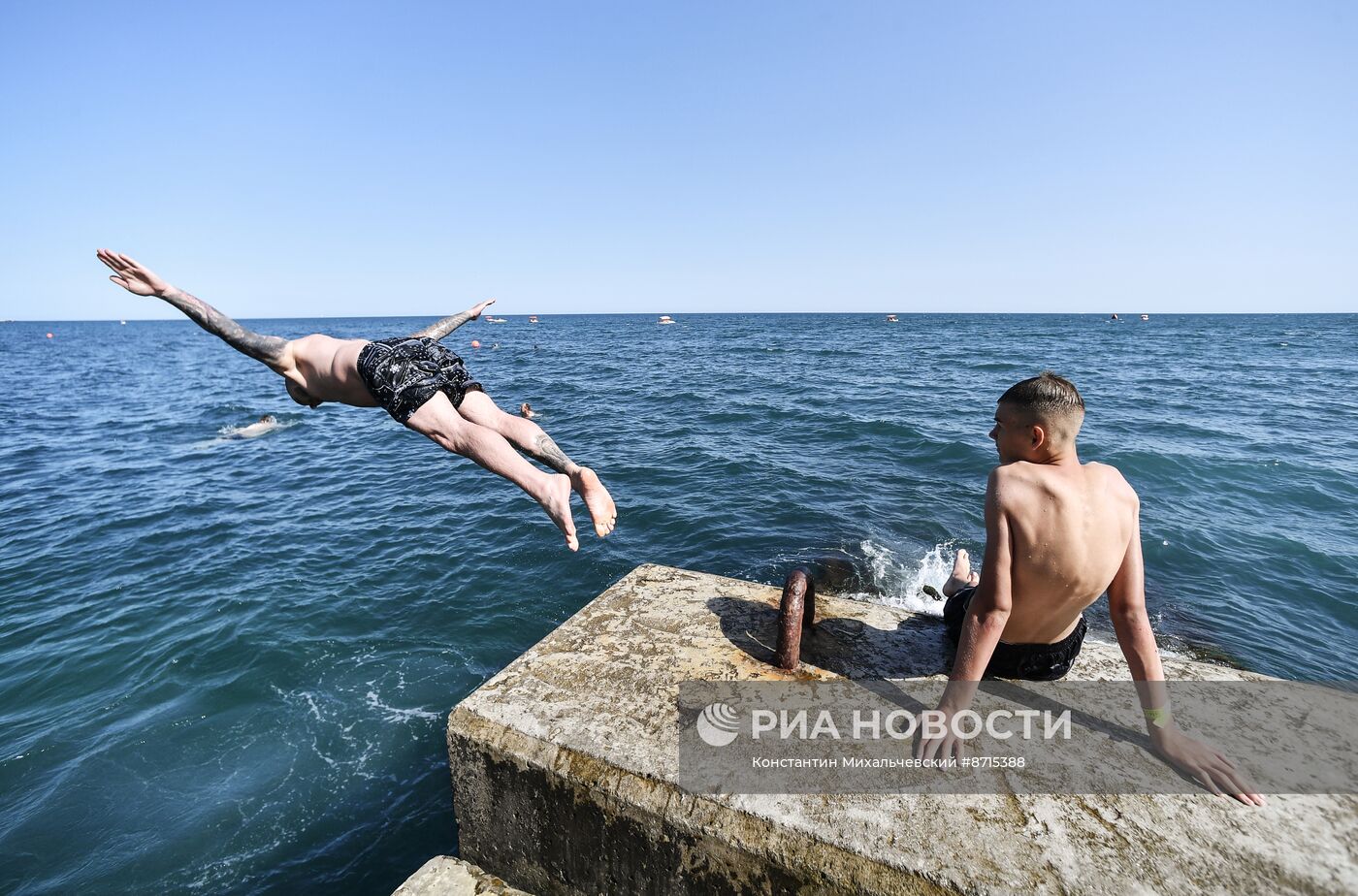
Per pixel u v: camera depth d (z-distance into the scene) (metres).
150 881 4.48
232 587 8.70
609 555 9.25
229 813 5.02
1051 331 79.56
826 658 2.83
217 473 15.21
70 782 5.33
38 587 8.88
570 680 2.66
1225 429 16.09
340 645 7.19
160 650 7.16
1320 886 1.78
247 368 44.00
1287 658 6.41
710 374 32.16
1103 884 1.78
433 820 4.93
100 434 20.28
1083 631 2.63
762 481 12.50
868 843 1.91
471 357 46.34
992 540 2.27
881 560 8.73
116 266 2.38
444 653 7.02
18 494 13.61
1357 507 10.43
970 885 1.78
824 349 48.81
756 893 2.01
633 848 2.20
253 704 6.24
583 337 74.50
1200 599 7.51
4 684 6.63
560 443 16.38
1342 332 77.50
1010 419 2.30
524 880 2.52
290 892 4.40
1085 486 2.21
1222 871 1.82
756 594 3.38
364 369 2.51
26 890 4.45
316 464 15.93
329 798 5.14
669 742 2.30
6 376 40.16
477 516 11.31
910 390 24.98
